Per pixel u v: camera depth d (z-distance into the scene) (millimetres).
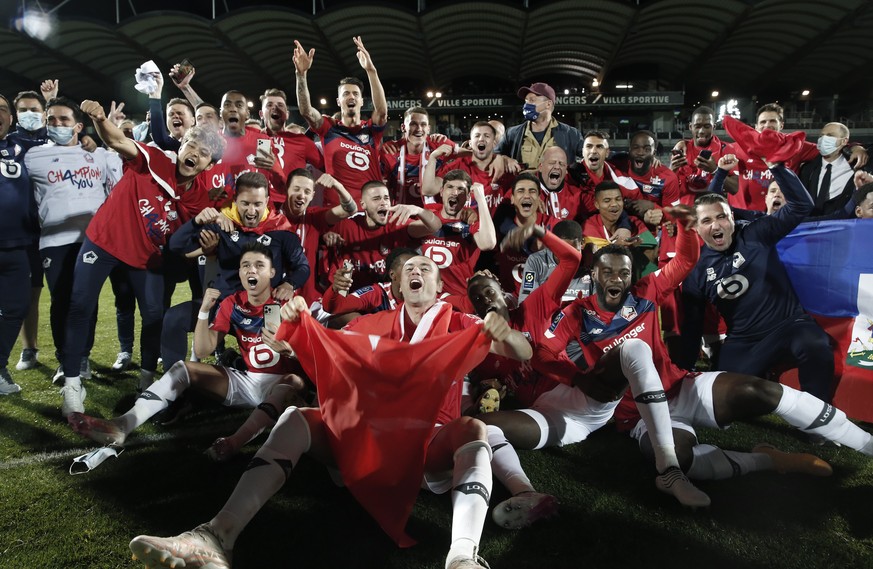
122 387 4949
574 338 3684
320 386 2701
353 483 2676
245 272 3750
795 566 2463
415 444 2621
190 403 4367
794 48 25703
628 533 2723
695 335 4305
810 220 4312
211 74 28500
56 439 3889
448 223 5160
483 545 2658
